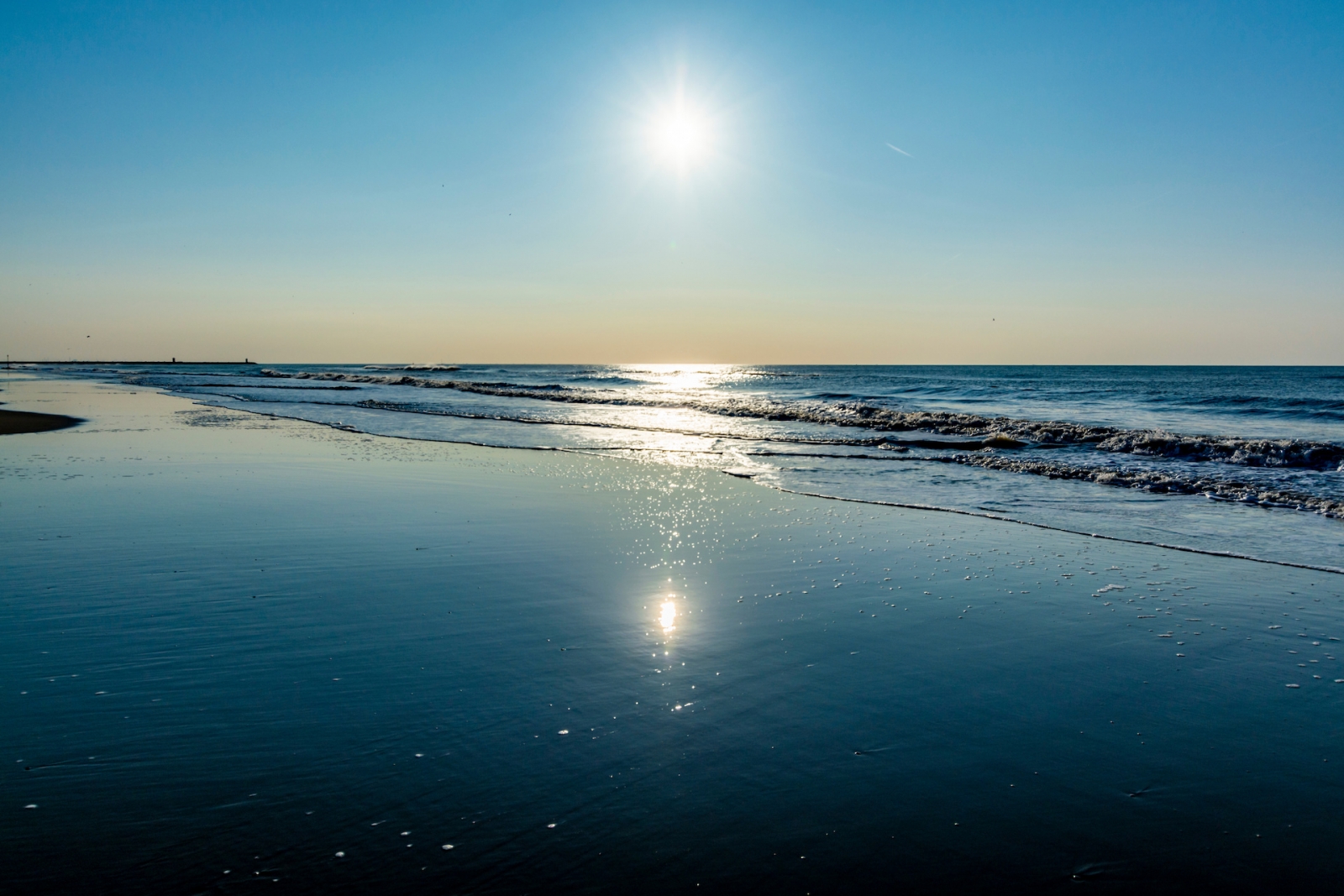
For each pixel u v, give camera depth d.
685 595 5.54
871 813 2.89
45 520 7.62
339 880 2.45
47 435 15.34
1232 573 6.29
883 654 4.47
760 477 11.13
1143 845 2.73
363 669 4.10
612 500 9.19
